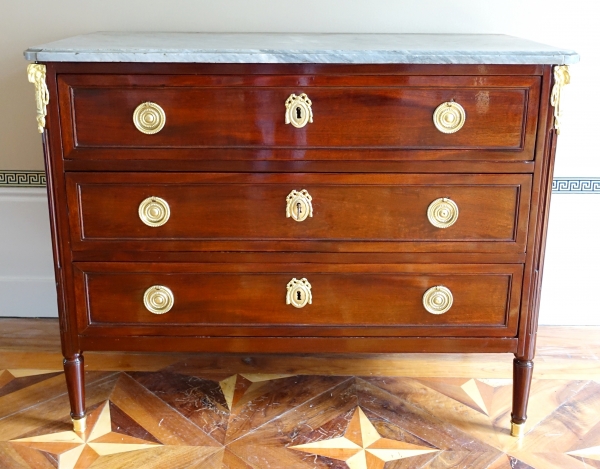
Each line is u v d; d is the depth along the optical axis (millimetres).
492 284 1513
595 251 2123
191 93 1369
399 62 1324
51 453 1542
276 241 1476
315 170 1422
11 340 2059
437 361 1978
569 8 1935
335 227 1467
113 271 1502
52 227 1464
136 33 1863
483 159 1412
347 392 1810
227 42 1523
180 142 1403
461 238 1475
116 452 1550
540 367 1931
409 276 1505
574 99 1993
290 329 1541
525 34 1966
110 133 1398
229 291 1519
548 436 1626
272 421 1677
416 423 1674
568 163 2049
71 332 1545
